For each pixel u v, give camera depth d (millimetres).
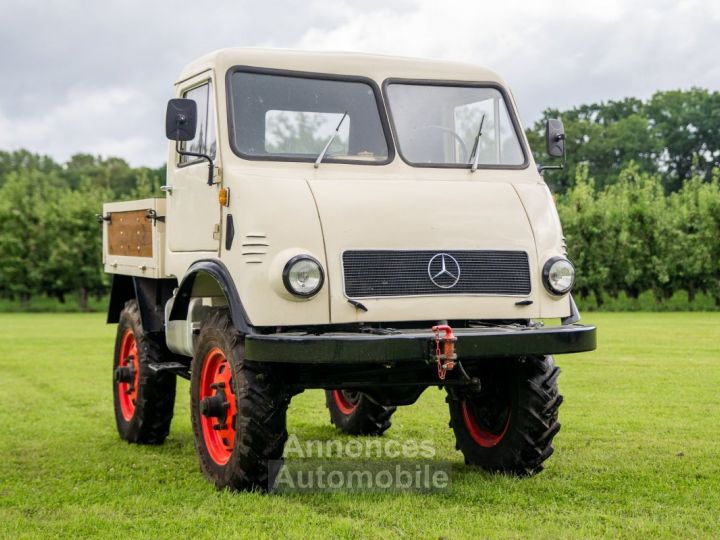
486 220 6305
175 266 7293
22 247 46938
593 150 70938
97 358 17328
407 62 6977
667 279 37750
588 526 5355
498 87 7129
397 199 6223
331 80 6734
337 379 6363
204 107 6852
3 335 24344
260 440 5977
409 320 5977
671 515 5613
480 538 5098
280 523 5465
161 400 8180
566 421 9266
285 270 5797
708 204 37219
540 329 5973
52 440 8672
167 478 6887
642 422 9188
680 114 72438
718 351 16953
